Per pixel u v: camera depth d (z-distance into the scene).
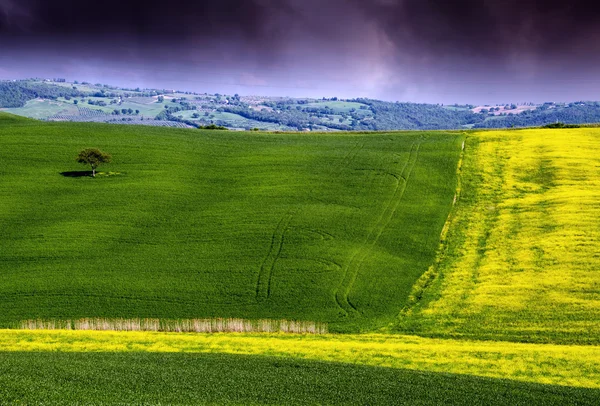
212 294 66.69
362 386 38.62
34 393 34.12
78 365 40.50
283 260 74.88
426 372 41.97
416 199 96.38
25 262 74.44
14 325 58.91
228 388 37.19
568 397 37.66
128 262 74.69
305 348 49.44
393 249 78.81
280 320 60.72
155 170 110.94
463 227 86.06
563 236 78.62
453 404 36.19
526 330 56.31
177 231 84.44
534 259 73.12
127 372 39.25
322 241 80.44
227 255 76.69
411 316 61.62
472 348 50.44
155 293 66.81
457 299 64.69
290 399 36.00
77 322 59.06
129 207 93.00
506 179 104.06
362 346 50.59
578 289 64.12
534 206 91.06
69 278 70.12
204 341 51.47
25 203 93.56
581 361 46.69
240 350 48.62
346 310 63.16
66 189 100.19
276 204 94.31
